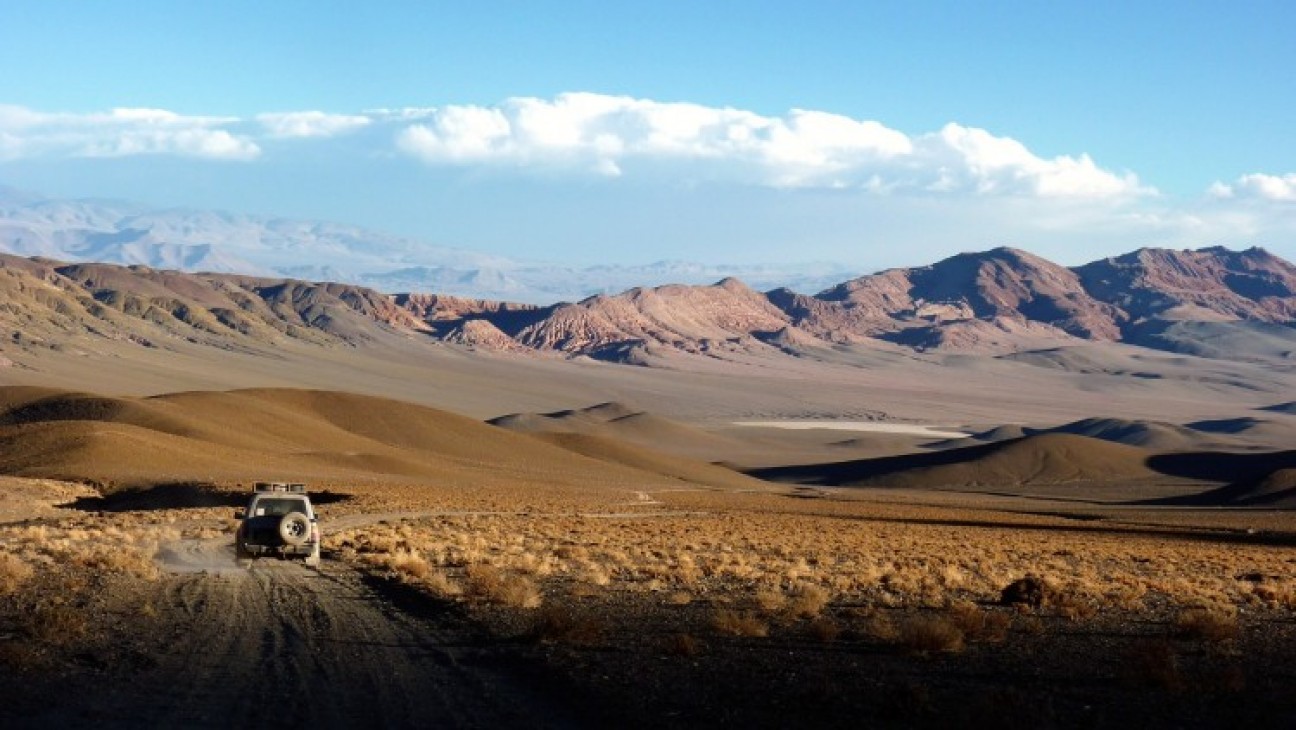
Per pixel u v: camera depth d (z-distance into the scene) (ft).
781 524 247.29
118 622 70.59
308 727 44.65
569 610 80.59
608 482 541.75
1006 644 68.69
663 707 48.14
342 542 146.51
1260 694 53.06
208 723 45.01
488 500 314.35
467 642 65.77
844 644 67.00
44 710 46.50
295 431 563.07
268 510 110.63
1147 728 45.39
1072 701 50.65
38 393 557.74
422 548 133.59
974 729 44.09
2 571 89.61
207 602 81.71
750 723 45.42
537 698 50.55
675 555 137.49
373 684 53.06
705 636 68.85
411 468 474.08
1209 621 73.92
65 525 177.99
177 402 563.89
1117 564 156.87
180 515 214.48
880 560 143.84
